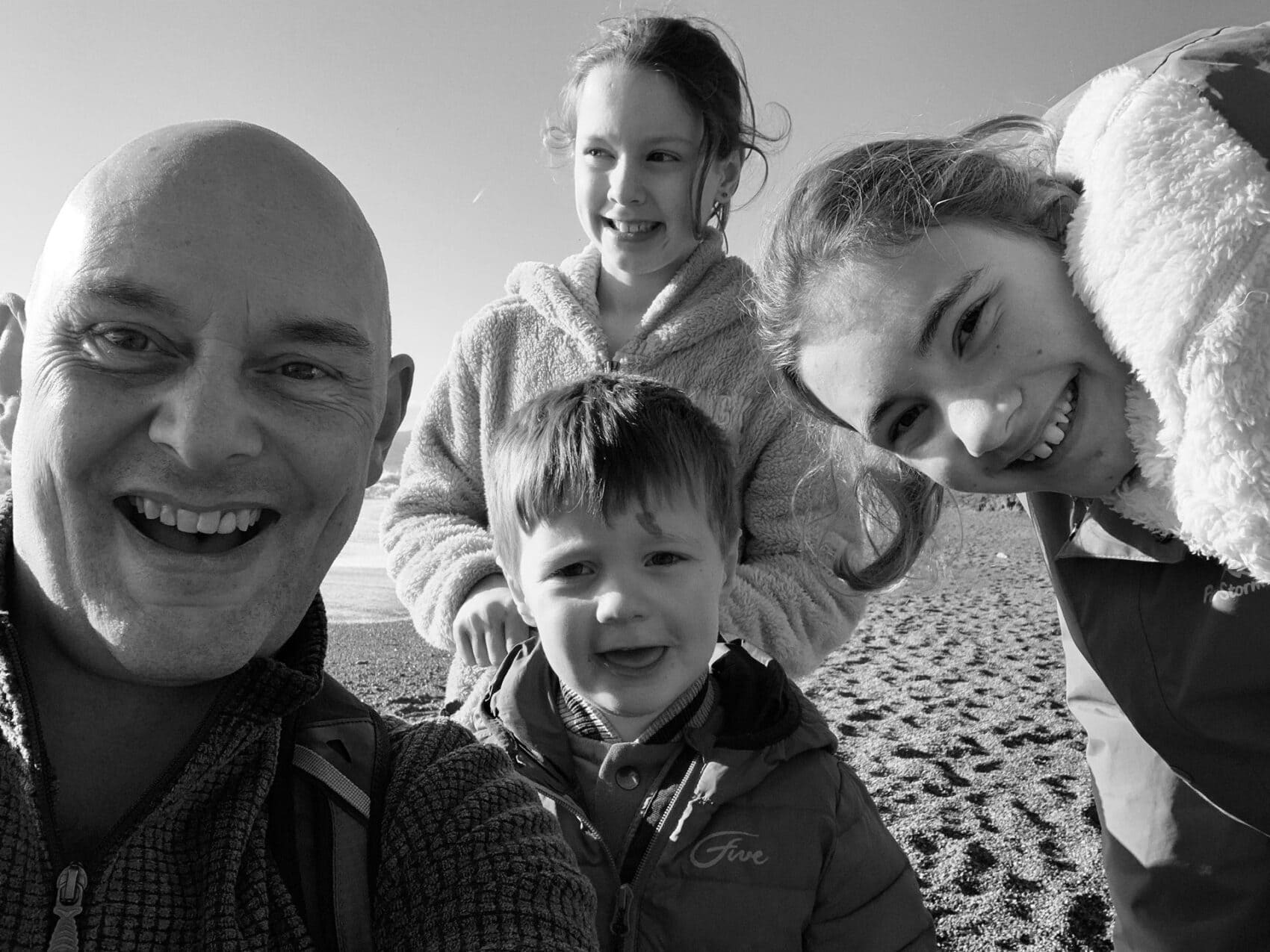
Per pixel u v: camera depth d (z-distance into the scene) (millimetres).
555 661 649
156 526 355
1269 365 533
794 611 783
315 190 375
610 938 589
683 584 639
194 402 337
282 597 370
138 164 353
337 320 368
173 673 343
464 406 900
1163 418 577
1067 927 879
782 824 604
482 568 798
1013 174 643
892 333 629
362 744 396
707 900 585
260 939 333
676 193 850
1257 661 609
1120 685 680
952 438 640
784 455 824
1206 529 568
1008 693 1638
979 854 1017
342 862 361
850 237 646
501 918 355
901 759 1305
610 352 855
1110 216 578
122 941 327
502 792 404
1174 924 732
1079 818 1107
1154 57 624
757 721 630
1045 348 601
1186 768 667
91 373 339
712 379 830
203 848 347
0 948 322
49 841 337
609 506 625
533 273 900
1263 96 564
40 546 347
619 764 627
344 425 375
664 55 833
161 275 338
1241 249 540
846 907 606
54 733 363
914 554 871
